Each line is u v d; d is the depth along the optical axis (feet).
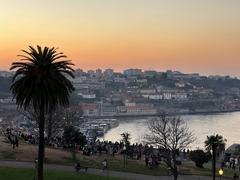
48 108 220.43
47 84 204.74
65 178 263.29
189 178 320.91
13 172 268.00
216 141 317.63
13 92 211.20
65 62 212.43
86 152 374.02
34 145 380.37
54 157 336.49
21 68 207.41
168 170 337.31
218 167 424.46
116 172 311.47
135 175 306.76
